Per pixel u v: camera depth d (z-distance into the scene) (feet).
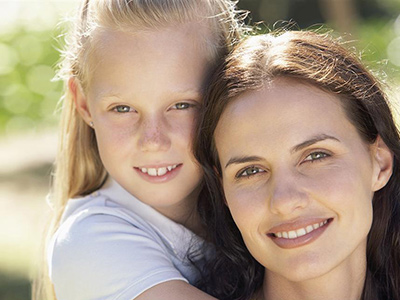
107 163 8.62
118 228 8.29
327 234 7.38
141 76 8.09
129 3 8.23
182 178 8.48
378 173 7.98
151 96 8.13
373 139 7.87
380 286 8.29
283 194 7.23
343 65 7.77
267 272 8.24
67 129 9.96
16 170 39.70
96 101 8.48
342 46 8.12
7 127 22.68
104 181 9.87
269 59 7.64
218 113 7.77
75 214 8.75
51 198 11.43
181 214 9.01
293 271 7.41
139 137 8.29
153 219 8.71
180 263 8.77
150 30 8.14
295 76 7.45
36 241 27.63
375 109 7.91
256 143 7.41
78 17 9.10
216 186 8.36
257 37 8.27
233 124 7.59
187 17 8.32
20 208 32.89
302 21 30.86
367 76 8.00
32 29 22.15
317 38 8.09
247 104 7.51
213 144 8.00
